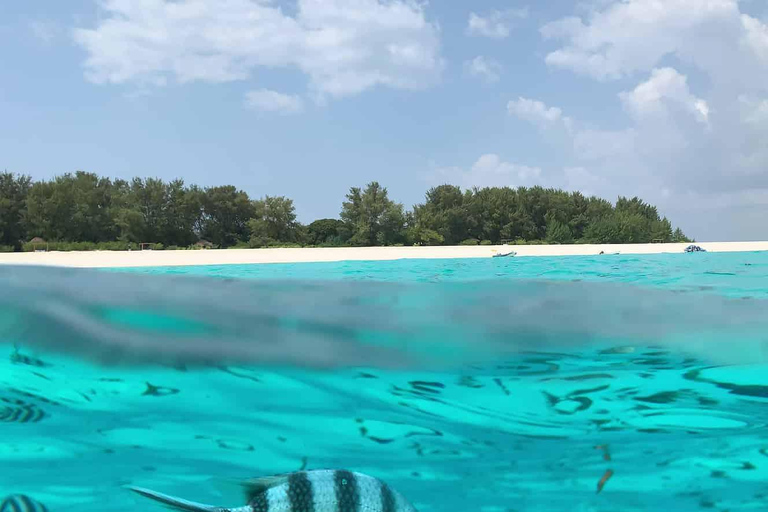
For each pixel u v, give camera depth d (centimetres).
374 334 509
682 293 791
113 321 504
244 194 6172
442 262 1839
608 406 380
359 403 386
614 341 502
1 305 513
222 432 353
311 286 776
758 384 410
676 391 400
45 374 419
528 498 283
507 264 1688
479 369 437
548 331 534
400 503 233
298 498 218
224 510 210
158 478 300
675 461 314
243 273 1221
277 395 396
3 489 286
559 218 6144
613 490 289
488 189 6544
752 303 695
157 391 398
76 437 342
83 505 273
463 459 325
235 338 482
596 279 1030
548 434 349
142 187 5491
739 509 271
